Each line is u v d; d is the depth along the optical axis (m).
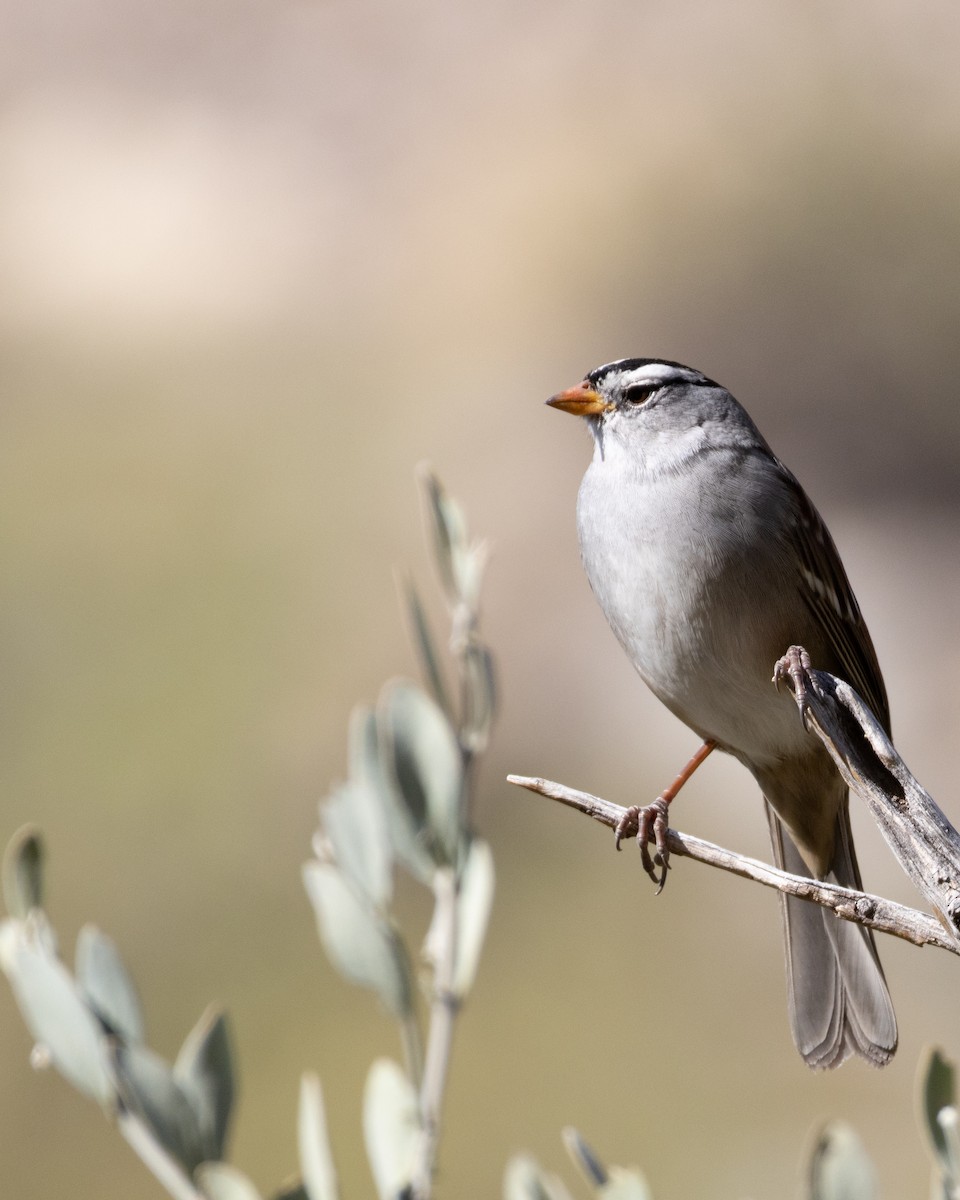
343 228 22.06
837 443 16.91
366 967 3.65
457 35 24.64
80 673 13.35
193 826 11.90
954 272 18.48
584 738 13.21
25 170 23.83
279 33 25.66
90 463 17.14
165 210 22.86
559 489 16.41
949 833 3.44
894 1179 9.19
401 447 17.41
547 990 10.77
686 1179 9.27
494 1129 9.66
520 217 20.95
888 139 19.86
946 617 13.85
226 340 20.23
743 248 19.36
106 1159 9.29
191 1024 10.47
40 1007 3.31
